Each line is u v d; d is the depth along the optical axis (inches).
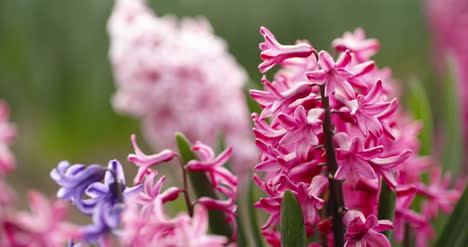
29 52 150.6
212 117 74.6
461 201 38.6
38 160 145.7
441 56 112.0
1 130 42.3
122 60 75.7
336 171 34.6
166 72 74.2
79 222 101.2
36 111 150.9
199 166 36.5
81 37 153.0
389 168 34.6
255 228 39.3
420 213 41.8
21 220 29.9
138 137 152.0
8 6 149.4
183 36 76.8
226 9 158.9
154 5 161.3
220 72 75.9
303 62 36.6
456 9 106.5
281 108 34.9
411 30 167.2
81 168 33.0
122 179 33.2
